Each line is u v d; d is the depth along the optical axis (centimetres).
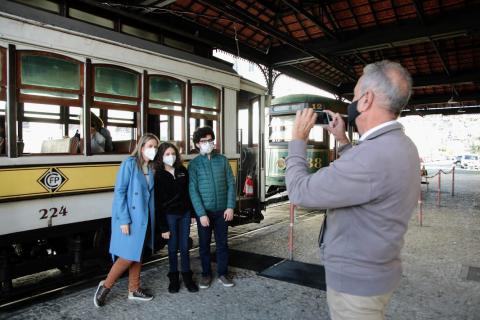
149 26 728
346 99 2191
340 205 137
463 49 1435
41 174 389
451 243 603
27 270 388
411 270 467
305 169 151
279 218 866
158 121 566
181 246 398
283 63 1360
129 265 356
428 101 2294
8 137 365
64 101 407
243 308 356
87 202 432
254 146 735
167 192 383
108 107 448
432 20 1089
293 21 1160
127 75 470
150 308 353
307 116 158
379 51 1523
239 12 859
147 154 359
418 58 1575
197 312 346
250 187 703
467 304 366
